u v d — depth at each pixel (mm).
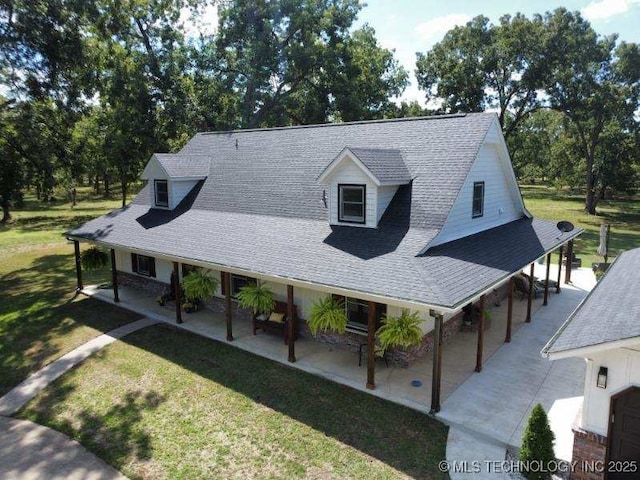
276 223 14234
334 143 16125
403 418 9531
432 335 12602
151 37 31016
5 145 23641
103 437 9312
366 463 8188
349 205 12781
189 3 32281
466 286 9633
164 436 9227
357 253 11359
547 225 17422
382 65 41906
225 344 13484
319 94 37562
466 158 12703
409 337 10320
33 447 9086
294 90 37125
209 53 33781
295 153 16828
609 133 42125
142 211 18938
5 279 22141
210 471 8141
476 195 13820
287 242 12914
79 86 24609
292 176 15844
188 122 31094
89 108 25672
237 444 8859
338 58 35875
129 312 16547
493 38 37250
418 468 8031
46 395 11172
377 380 11102
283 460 8352
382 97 40750
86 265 19109
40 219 41969
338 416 9656
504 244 13539
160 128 29891
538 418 7547
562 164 54500
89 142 28484
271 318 13938
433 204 12102
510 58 36469
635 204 54531
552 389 10656
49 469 8375
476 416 9516
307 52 33344
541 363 12055
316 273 10883
